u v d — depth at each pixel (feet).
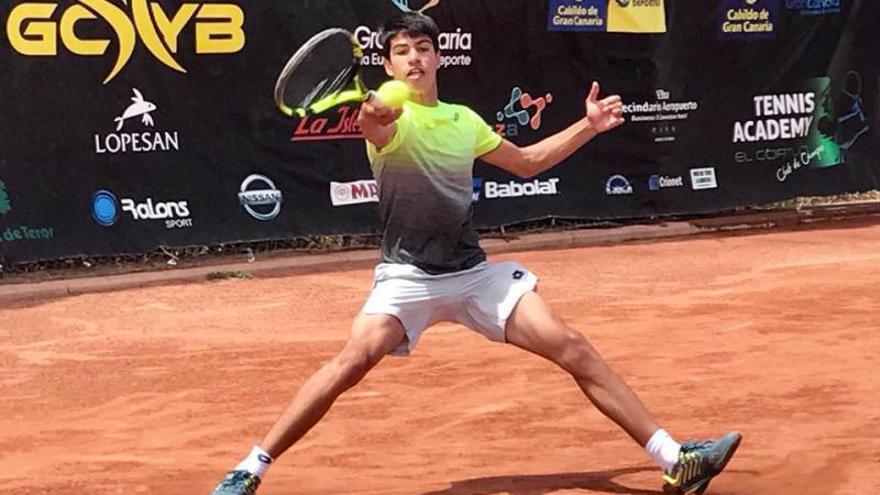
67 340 32.78
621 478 19.74
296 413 17.67
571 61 49.98
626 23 50.67
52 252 41.65
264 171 45.01
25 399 26.58
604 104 18.81
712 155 52.80
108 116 42.37
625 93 50.98
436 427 23.47
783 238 49.90
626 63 50.85
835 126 55.11
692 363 28.37
